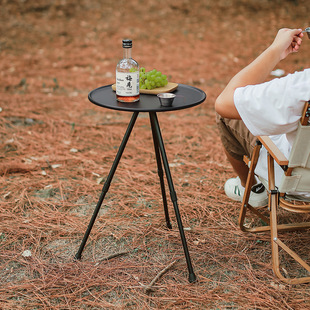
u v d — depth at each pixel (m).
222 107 1.91
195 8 10.28
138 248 2.56
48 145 3.97
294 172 2.00
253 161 2.28
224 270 2.37
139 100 2.21
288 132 1.95
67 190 3.22
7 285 2.25
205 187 3.27
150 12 10.02
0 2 9.51
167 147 3.99
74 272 2.35
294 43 2.11
